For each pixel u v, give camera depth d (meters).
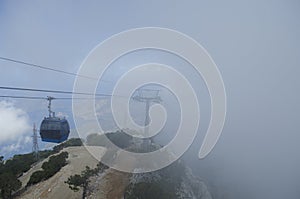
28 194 52.66
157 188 48.38
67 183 49.09
